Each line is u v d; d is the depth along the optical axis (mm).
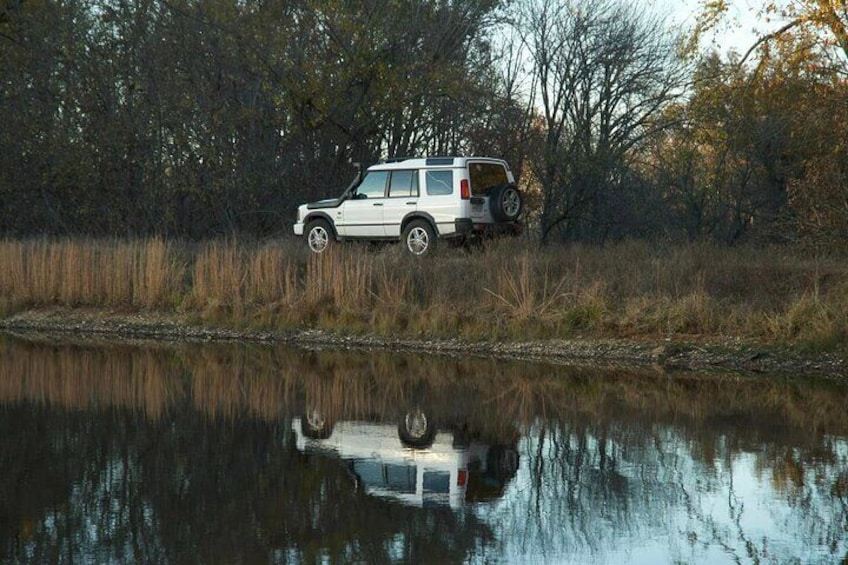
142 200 30812
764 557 7074
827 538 7520
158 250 22625
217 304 21375
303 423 11961
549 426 11758
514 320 18656
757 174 30594
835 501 8523
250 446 10695
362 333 19609
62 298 23078
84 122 31781
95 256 23766
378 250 21781
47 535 7594
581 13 31141
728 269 19312
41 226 32312
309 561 6980
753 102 22188
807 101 21844
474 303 19500
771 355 16500
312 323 20391
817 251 20641
